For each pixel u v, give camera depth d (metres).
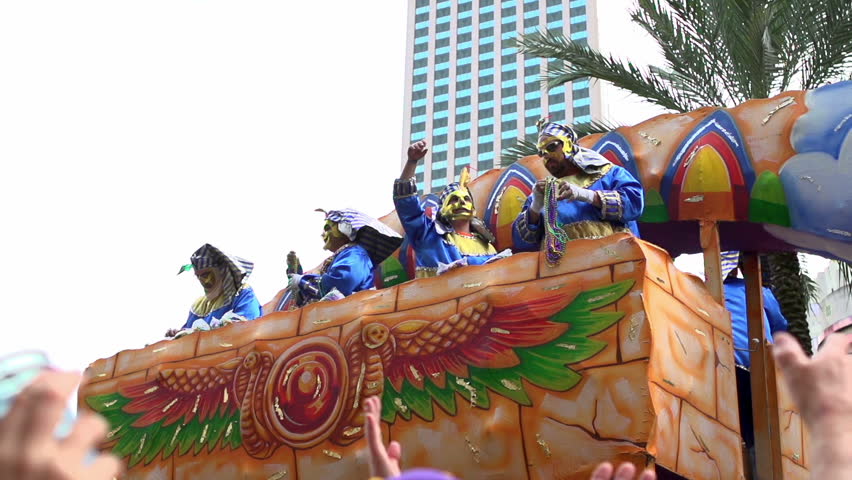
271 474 7.92
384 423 7.40
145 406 9.05
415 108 108.94
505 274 7.22
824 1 12.40
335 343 7.94
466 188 9.43
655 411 6.27
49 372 1.22
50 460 1.19
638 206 7.88
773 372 8.66
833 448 1.45
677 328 6.97
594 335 6.64
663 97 13.76
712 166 8.71
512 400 6.82
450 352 7.26
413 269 10.77
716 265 8.51
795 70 12.88
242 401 8.34
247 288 10.21
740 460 7.36
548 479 6.54
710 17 13.13
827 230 8.27
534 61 106.44
